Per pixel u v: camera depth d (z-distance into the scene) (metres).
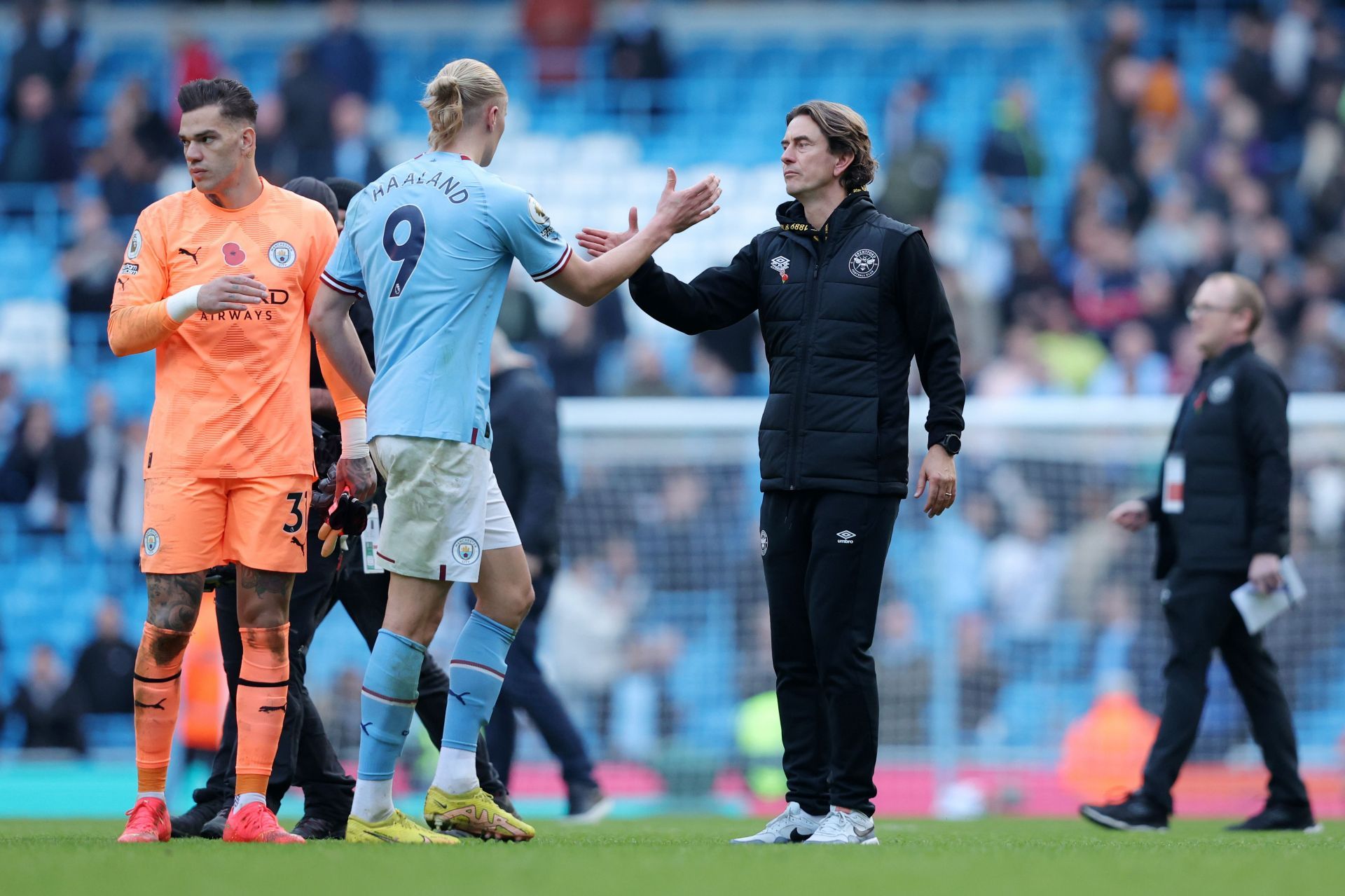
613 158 57.25
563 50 58.69
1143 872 11.54
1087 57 56.88
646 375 44.25
